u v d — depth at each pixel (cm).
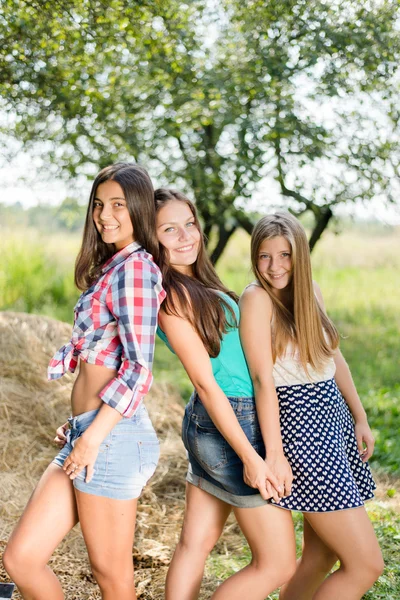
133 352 239
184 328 253
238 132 729
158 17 564
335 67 667
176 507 442
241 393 265
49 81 588
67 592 332
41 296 1255
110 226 257
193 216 277
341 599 253
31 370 505
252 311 268
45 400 488
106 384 250
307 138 745
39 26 524
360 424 295
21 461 440
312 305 272
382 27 609
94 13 518
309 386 269
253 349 264
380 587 337
